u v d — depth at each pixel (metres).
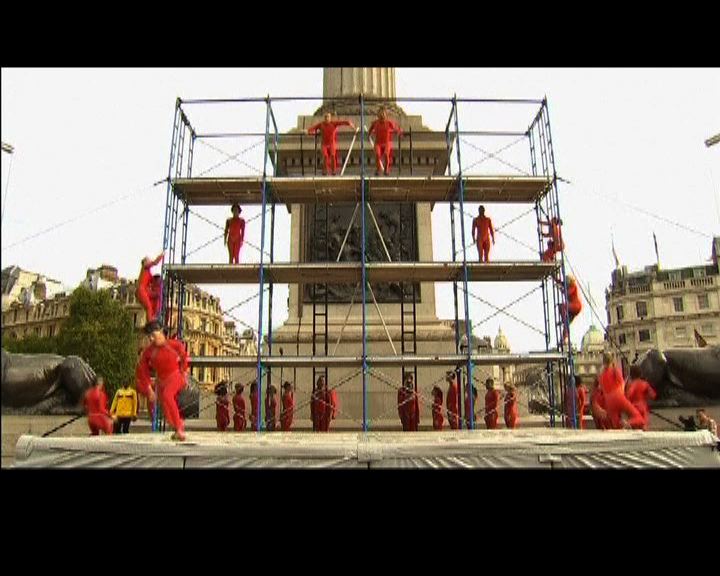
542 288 14.65
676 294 70.69
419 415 14.67
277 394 15.09
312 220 16.69
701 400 17.16
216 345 62.00
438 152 17.41
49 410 18.42
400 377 15.31
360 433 10.88
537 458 7.12
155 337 8.12
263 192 12.98
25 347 40.91
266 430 13.42
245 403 14.40
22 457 7.48
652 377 17.34
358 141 17.30
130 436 9.51
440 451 7.00
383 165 15.56
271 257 14.48
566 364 13.41
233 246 13.79
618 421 11.11
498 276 14.27
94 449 7.32
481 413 15.16
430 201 14.88
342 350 15.59
